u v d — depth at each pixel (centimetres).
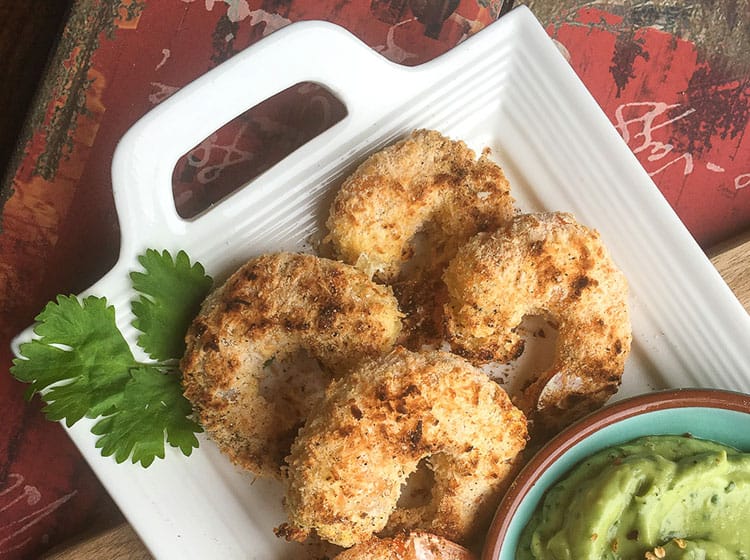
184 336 20
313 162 20
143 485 20
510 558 19
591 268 19
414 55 22
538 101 21
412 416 18
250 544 21
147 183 20
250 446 20
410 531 19
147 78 22
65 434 22
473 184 20
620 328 20
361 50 20
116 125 22
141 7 22
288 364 21
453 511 20
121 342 20
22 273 22
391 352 19
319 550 21
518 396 21
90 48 22
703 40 23
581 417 20
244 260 21
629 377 22
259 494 21
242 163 22
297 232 21
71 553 21
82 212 22
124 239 20
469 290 19
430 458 20
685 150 23
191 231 20
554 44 21
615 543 18
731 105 23
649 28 23
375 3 22
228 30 22
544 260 19
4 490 22
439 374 18
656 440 19
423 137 20
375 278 21
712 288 21
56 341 19
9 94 24
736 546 18
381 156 20
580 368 20
